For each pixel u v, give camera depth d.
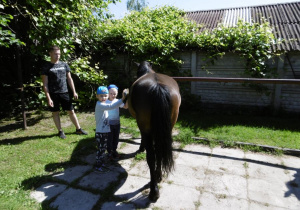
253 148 3.14
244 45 4.98
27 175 2.45
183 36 5.39
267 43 4.85
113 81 6.56
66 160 2.84
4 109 5.20
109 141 2.75
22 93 4.10
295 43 4.75
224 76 5.45
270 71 5.01
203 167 2.68
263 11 6.76
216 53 5.26
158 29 5.99
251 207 1.97
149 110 1.87
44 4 4.02
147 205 1.99
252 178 2.44
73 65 4.95
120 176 2.48
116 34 5.90
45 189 2.23
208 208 1.96
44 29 4.16
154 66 5.80
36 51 4.31
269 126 4.19
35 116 5.11
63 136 3.62
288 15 6.07
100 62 6.63
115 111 2.82
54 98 3.49
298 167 2.67
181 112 5.43
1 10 4.57
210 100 5.67
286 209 1.95
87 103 5.64
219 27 5.52
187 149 3.21
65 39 4.62
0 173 2.48
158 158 1.83
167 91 1.87
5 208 1.89
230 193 2.17
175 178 2.44
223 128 3.97
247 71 5.09
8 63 5.71
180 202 2.03
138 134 3.78
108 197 2.10
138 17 7.79
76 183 2.33
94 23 5.60
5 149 3.14
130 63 6.26
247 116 5.06
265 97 5.20
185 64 5.76
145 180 2.40
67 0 4.56
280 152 3.02
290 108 5.02
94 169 2.62
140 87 1.95
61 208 1.95
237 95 5.42
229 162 2.81
